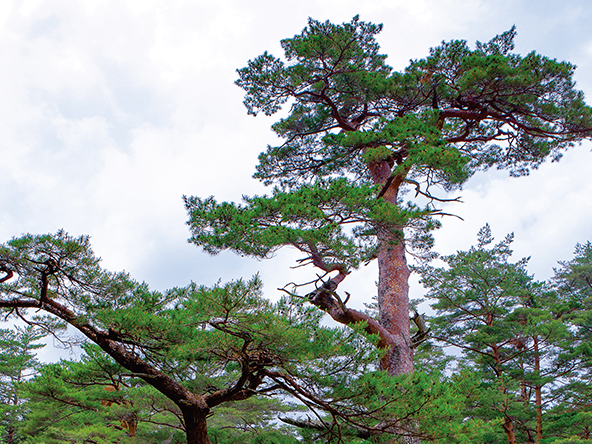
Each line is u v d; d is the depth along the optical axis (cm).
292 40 1395
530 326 2066
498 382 1923
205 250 1032
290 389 848
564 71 1251
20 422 1852
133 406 1158
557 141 1535
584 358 2059
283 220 929
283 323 704
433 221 1055
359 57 1413
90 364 1275
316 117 1598
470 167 1752
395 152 1165
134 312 761
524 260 2477
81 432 1125
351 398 766
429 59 1366
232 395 877
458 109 1448
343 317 1093
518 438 2425
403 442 808
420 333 1239
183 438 1172
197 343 744
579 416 1891
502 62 1261
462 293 2388
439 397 703
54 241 795
